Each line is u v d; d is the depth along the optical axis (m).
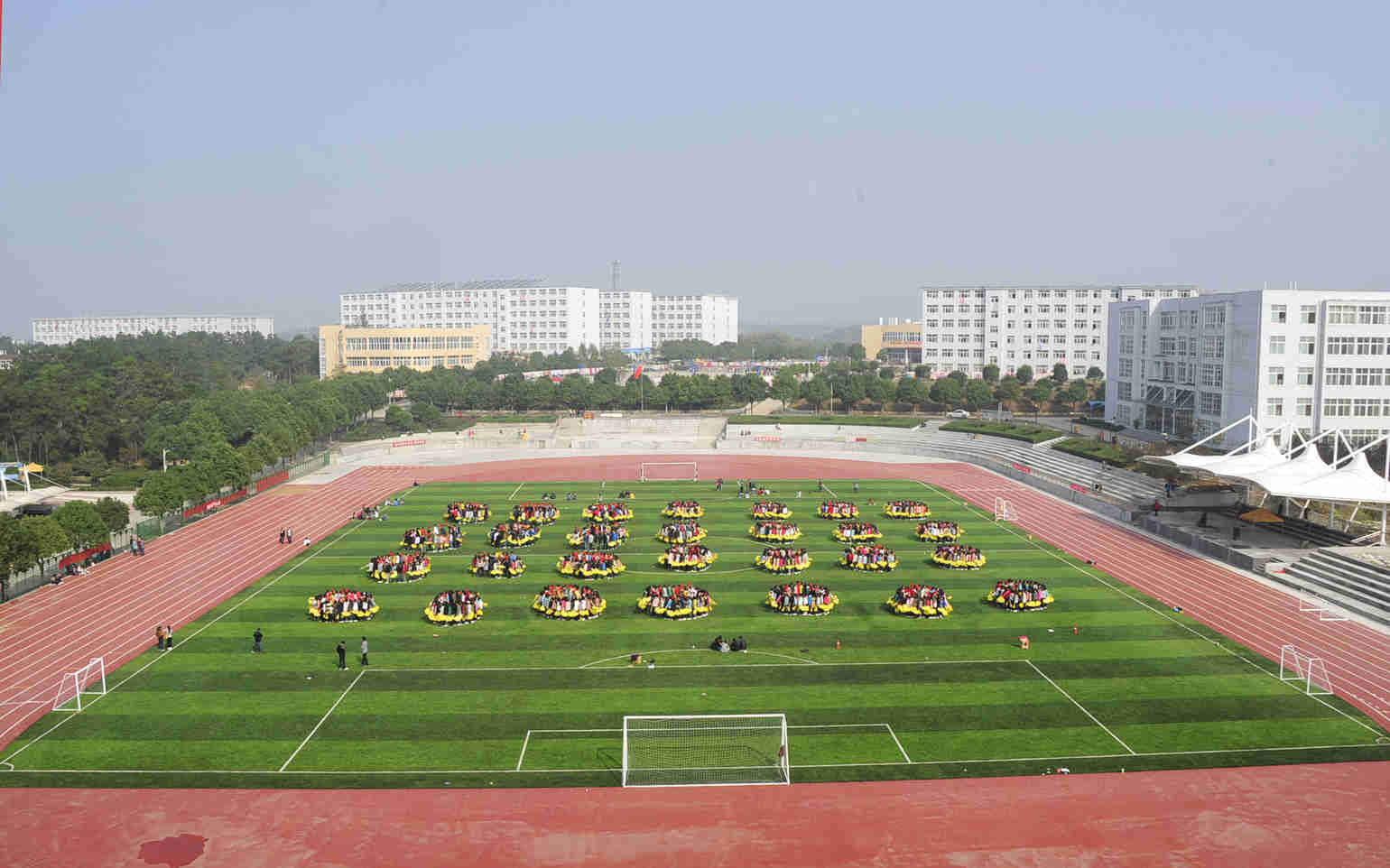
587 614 61.53
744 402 195.25
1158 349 134.75
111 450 138.75
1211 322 118.12
